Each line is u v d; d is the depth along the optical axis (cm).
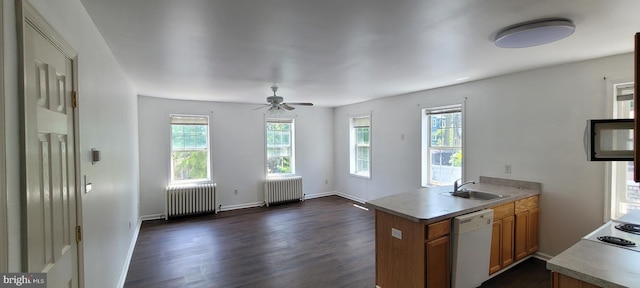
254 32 218
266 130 658
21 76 99
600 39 238
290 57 283
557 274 153
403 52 271
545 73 336
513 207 314
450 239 257
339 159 728
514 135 365
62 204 136
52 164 125
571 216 321
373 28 211
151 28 208
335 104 681
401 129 537
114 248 263
